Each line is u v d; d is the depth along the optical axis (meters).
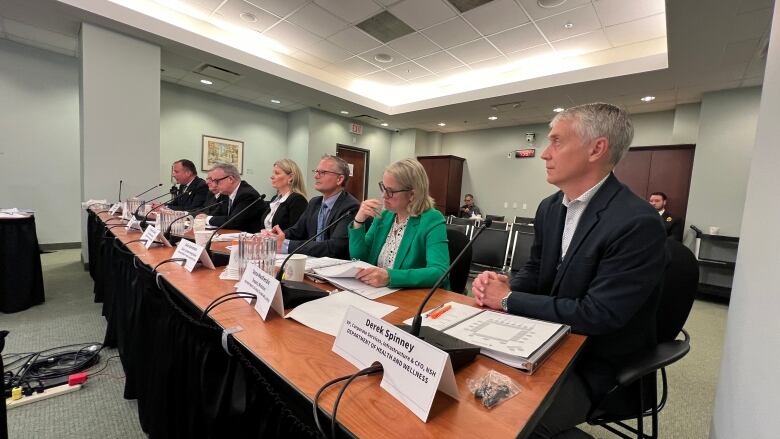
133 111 3.66
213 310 0.86
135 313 1.24
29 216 2.52
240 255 1.15
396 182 1.44
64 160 4.55
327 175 1.99
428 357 0.50
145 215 2.48
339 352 0.64
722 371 0.84
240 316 0.82
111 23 3.36
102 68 3.46
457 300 1.04
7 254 2.38
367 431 0.45
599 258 0.93
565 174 1.01
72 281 3.18
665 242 0.88
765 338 0.53
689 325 2.93
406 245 1.45
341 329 0.65
